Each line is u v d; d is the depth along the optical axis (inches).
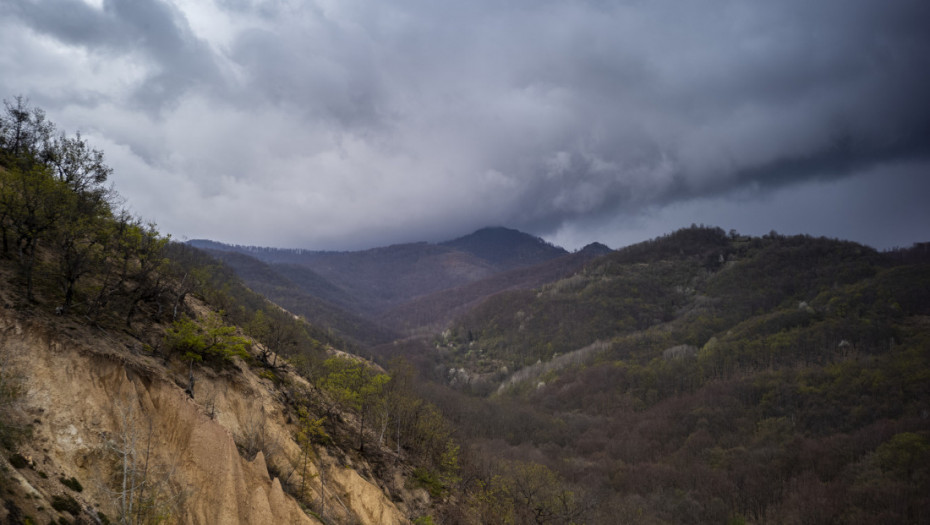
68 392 1108.5
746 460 5172.2
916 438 4640.8
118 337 1342.3
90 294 1411.2
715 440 5792.3
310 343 3444.9
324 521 1433.3
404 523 1736.0
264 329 2252.7
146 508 1084.5
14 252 1348.4
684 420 6289.4
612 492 4498.0
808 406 5969.5
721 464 5211.6
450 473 2303.2
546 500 2805.1
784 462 4992.6
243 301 4608.8
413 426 2436.0
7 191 1320.1
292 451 1565.0
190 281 2073.1
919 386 5580.7
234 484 1256.2
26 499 915.4
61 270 1380.4
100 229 1524.4
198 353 1528.1
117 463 1109.7
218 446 1274.6
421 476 2081.7
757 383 6658.5
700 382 7381.9
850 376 6230.3
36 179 1370.6
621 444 5925.2
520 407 7180.1
